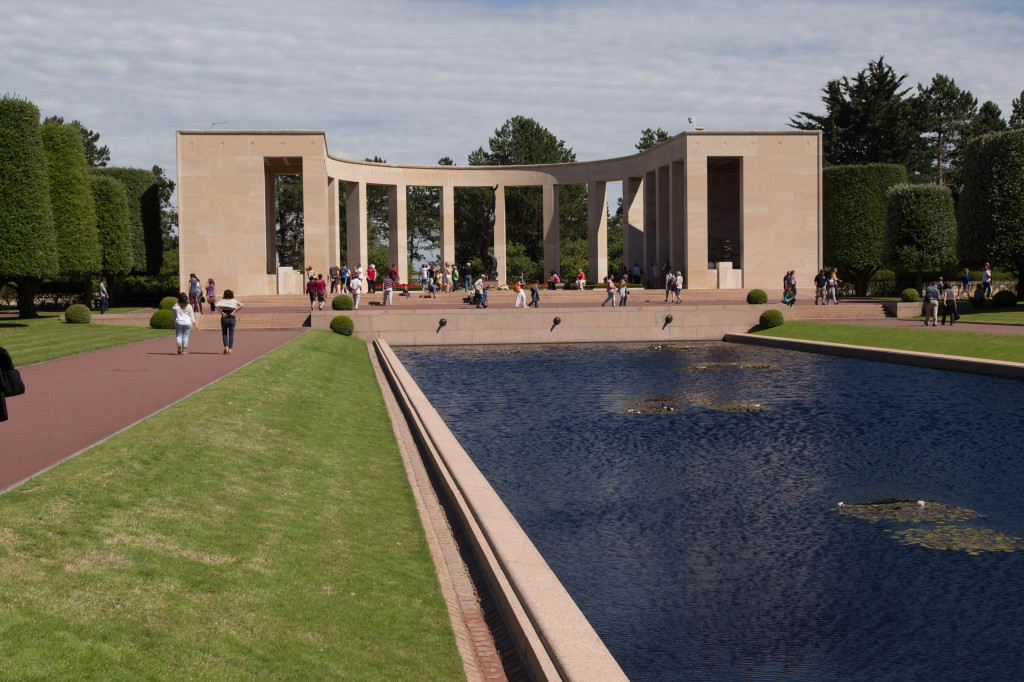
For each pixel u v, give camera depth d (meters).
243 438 14.09
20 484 9.83
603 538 12.01
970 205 49.25
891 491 14.24
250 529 9.90
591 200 70.31
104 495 9.75
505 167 71.00
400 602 8.65
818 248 57.88
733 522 12.69
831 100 86.38
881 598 9.91
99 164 104.06
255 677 6.62
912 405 22.17
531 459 16.84
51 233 41.09
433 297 55.38
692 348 39.91
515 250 97.44
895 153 85.88
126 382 19.91
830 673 8.22
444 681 7.15
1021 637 8.91
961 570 10.72
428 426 17.11
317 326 41.09
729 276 57.81
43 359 25.45
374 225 107.81
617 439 18.72
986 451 16.91
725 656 8.58
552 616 7.64
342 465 14.20
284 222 99.56
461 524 11.45
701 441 18.44
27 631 6.38
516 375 29.86
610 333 43.69
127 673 6.22
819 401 23.25
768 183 57.44
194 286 45.69
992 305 46.03
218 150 55.34
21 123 39.78
